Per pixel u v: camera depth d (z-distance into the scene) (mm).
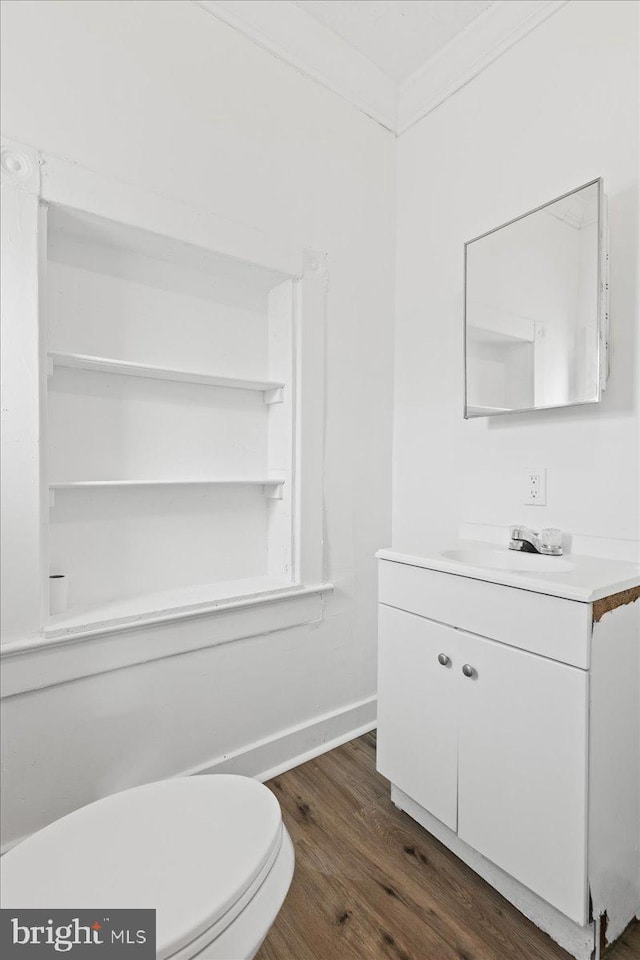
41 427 1289
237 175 1650
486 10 1706
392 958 1089
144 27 1460
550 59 1580
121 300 1573
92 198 1353
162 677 1514
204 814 947
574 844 1061
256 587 1751
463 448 1856
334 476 1943
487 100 1770
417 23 1766
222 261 1662
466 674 1272
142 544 1643
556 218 1486
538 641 1130
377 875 1299
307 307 1831
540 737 1124
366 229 2029
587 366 1411
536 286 1542
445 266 1926
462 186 1858
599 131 1458
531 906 1176
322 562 1910
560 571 1335
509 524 1700
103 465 1560
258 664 1738
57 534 1479
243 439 1872
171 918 722
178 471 1716
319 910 1198
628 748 1162
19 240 1243
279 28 1719
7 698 1256
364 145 2018
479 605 1258
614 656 1112
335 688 1969
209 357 1767
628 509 1392
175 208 1502
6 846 1252
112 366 1470
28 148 1254
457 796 1311
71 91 1332
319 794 1626
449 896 1241
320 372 1878
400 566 1490
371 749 1899
